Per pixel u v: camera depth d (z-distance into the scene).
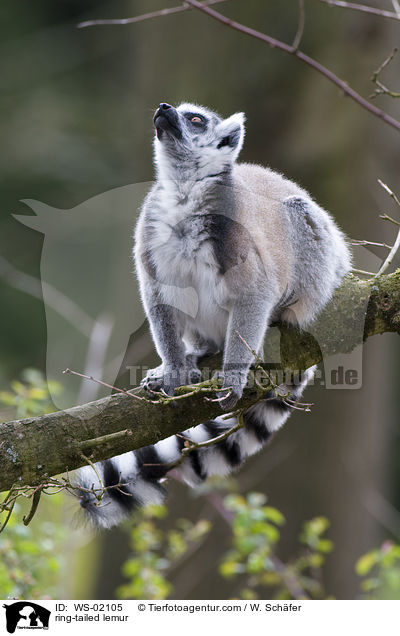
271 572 11.20
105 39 27.16
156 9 14.77
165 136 8.54
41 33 27.28
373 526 14.22
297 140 13.91
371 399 13.99
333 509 13.42
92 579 13.80
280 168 13.99
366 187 13.75
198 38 14.26
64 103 26.53
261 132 14.06
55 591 9.33
